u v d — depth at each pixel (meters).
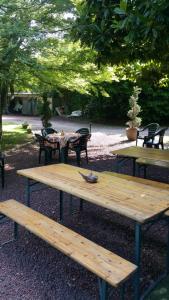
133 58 5.13
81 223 3.86
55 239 2.61
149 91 17.61
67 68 7.26
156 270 2.82
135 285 2.40
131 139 11.62
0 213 3.39
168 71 6.69
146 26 2.93
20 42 5.69
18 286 2.61
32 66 6.21
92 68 7.51
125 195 2.86
